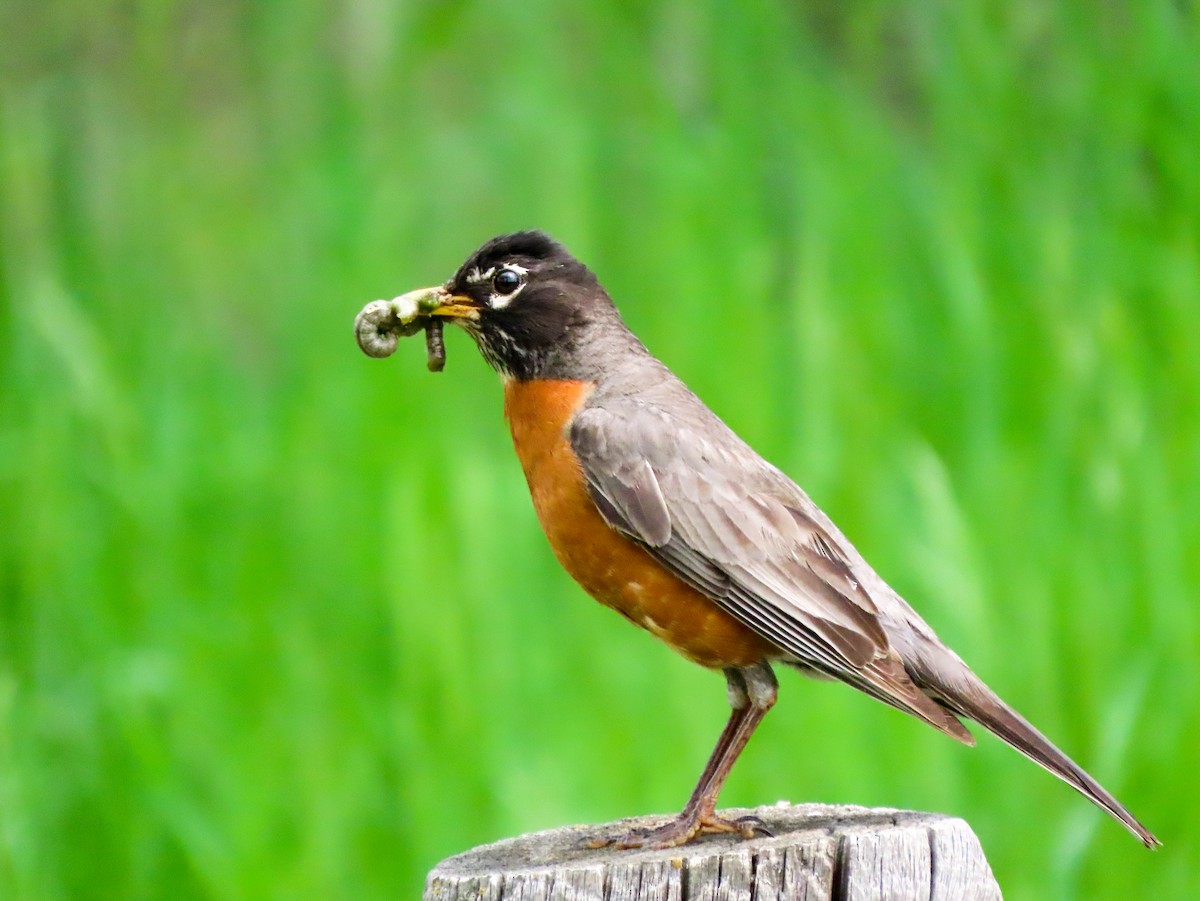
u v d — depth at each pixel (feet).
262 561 38.06
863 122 42.50
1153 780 33.71
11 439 38.96
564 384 26.50
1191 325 39.70
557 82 43.80
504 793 32.71
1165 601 35.35
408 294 27.55
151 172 46.52
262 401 42.19
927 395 39.40
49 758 34.91
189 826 33.58
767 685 24.86
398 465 37.81
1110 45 42.83
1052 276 40.42
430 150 44.19
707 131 42.96
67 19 47.80
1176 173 41.83
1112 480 36.83
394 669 35.22
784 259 41.57
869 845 19.60
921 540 35.19
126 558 38.01
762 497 24.99
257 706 35.86
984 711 24.12
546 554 36.68
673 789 32.78
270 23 46.34
